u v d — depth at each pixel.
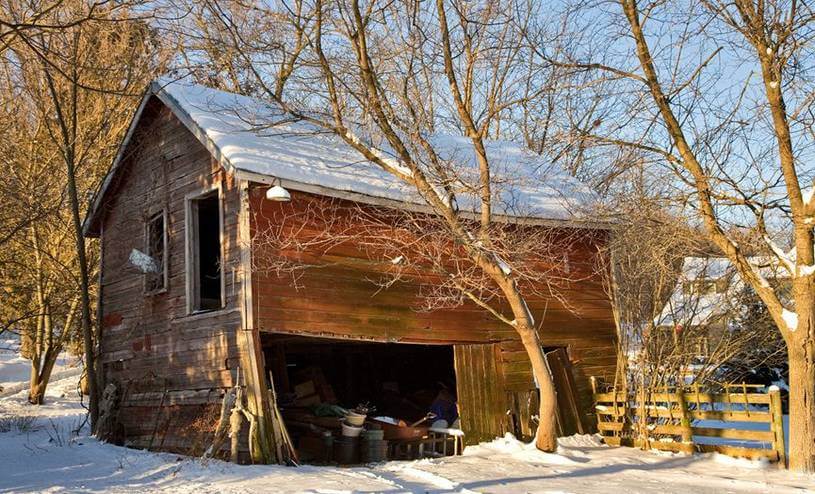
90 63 22.11
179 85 15.50
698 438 17.22
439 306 14.64
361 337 13.88
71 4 17.81
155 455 13.73
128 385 16.25
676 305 17.06
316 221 13.66
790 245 15.05
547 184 17.36
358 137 13.54
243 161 12.66
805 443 11.88
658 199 12.99
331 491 9.84
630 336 16.92
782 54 11.87
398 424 15.12
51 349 26.23
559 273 16.66
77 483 10.96
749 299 16.28
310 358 19.73
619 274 17.14
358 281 14.02
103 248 17.95
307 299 13.34
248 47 12.55
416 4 12.80
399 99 13.71
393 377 20.34
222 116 14.61
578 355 16.73
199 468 11.87
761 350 17.00
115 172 16.88
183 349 14.52
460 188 12.74
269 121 14.32
